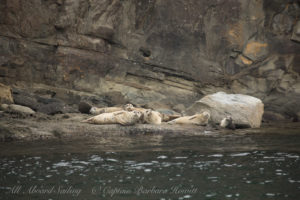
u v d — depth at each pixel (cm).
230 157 2370
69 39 5997
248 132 3909
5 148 2770
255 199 1542
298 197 1551
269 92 6819
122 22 6438
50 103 4897
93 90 5994
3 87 4531
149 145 2920
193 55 6800
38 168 2092
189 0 6731
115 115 3878
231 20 6950
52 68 5847
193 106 4891
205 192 1647
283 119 6438
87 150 2677
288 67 6862
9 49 5588
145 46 6606
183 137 3434
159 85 6506
